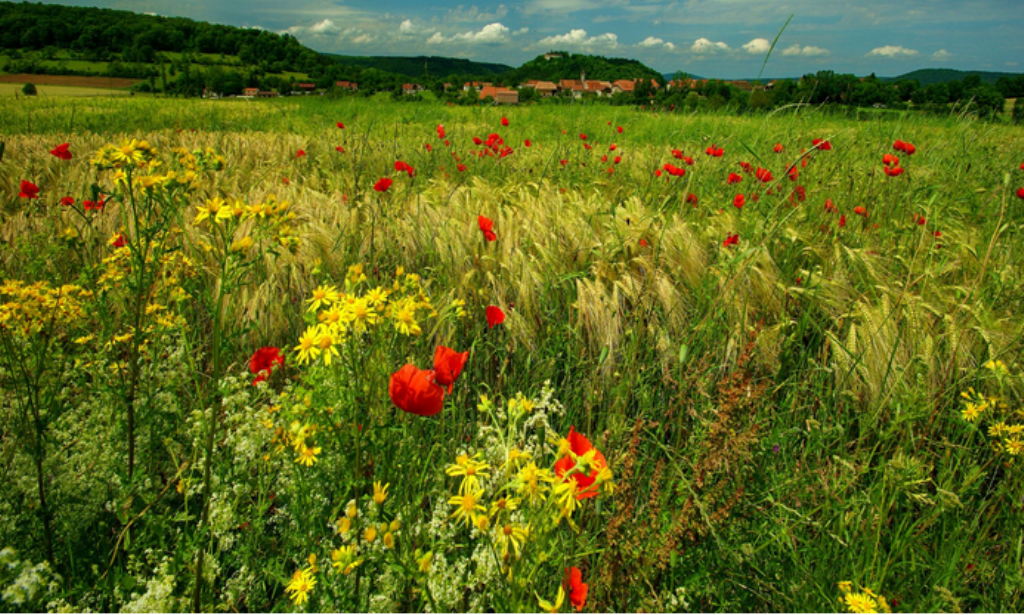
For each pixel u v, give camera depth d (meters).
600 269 3.17
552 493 1.17
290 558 1.83
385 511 1.50
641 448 2.08
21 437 1.90
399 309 1.51
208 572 1.66
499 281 3.12
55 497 1.83
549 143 10.30
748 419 1.92
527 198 4.60
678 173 4.31
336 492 1.74
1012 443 1.90
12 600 1.32
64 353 2.29
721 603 1.66
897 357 2.39
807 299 2.88
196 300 2.56
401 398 1.41
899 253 3.49
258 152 7.95
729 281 2.67
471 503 1.19
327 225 3.69
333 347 1.39
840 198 4.76
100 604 1.60
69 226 3.47
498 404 2.50
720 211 4.14
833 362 2.44
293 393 1.72
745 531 1.79
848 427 2.18
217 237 3.04
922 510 1.90
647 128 12.39
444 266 3.18
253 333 2.68
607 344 2.60
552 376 2.63
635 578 1.58
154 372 2.10
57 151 3.10
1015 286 2.89
